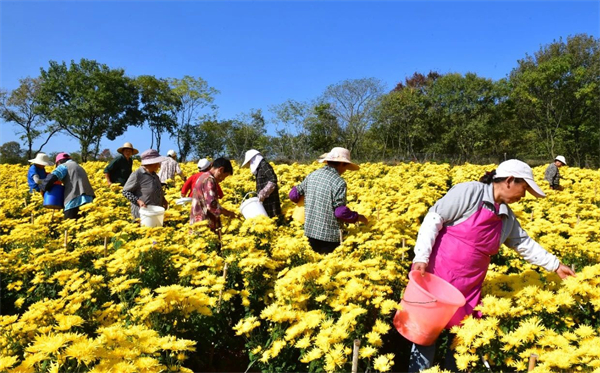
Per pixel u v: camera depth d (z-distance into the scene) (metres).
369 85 46.41
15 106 47.41
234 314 3.96
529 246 3.15
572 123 38.38
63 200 7.73
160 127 54.59
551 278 3.57
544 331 2.62
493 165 16.39
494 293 3.30
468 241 2.97
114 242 5.22
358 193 8.84
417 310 2.93
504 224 3.04
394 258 4.38
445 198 3.04
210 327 3.46
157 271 4.16
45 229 5.74
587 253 4.46
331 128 48.72
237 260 4.24
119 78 49.06
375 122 47.28
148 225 5.68
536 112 39.34
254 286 3.99
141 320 3.01
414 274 3.04
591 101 36.00
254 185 9.80
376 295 3.26
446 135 42.50
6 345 2.74
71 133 48.66
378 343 2.77
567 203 8.32
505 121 44.00
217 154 56.94
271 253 4.77
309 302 3.34
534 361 2.35
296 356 3.05
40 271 4.38
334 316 3.20
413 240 5.15
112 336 2.46
